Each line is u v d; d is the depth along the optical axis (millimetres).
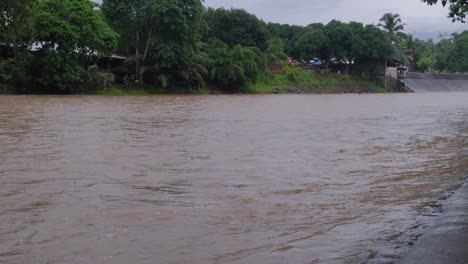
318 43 73438
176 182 8039
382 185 8039
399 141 13758
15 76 38562
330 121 19766
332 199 7086
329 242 5219
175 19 44281
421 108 30703
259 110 25609
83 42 38969
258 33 64000
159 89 47750
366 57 76250
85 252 4906
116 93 43594
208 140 13141
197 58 49281
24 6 32938
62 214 6145
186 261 4707
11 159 9859
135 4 44844
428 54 111500
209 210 6418
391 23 88750
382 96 55688
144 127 16109
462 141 13875
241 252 4941
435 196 7223
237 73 52906
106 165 9383
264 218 6098
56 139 12758
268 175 8719
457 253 4418
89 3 39625
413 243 5031
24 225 5707
